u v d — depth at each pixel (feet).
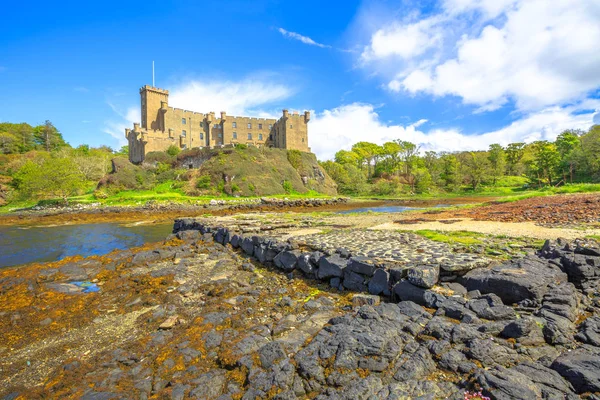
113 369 20.08
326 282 33.96
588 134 302.45
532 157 381.19
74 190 191.52
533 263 25.66
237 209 166.09
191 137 288.10
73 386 18.38
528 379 13.82
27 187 171.73
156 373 18.76
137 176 223.51
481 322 19.03
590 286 23.11
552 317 18.49
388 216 76.48
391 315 20.92
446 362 15.83
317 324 22.94
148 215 143.23
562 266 24.94
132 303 32.35
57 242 81.00
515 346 16.69
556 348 16.57
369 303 25.94
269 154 253.03
